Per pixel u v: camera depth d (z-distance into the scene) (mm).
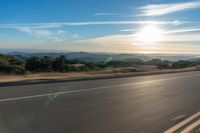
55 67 40969
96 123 8789
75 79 25422
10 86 19203
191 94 16766
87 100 13570
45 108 11211
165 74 37125
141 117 9836
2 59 36938
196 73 40219
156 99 14422
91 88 18859
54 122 8812
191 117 9984
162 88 19922
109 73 36594
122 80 26031
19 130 7836
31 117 9500
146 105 12484
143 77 30656
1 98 13633
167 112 10898
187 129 8172
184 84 23172
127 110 11141
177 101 13867
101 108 11453
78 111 10695
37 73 33094
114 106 12016
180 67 66500
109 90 17984
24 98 13734
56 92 16328
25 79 23672
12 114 9969
